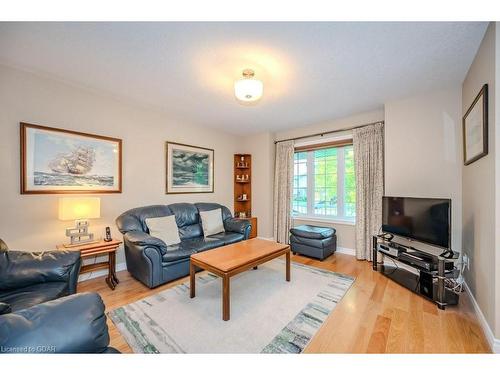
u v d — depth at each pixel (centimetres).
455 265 244
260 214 471
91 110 272
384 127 310
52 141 242
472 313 192
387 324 177
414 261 233
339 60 202
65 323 81
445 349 149
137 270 256
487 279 166
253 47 183
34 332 75
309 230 362
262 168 468
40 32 166
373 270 297
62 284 164
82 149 264
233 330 170
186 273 272
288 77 233
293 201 450
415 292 226
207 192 425
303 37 171
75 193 258
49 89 240
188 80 241
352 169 382
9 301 139
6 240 216
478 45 181
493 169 156
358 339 160
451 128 255
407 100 284
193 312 195
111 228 291
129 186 310
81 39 175
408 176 282
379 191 328
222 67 215
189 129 393
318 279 268
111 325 176
